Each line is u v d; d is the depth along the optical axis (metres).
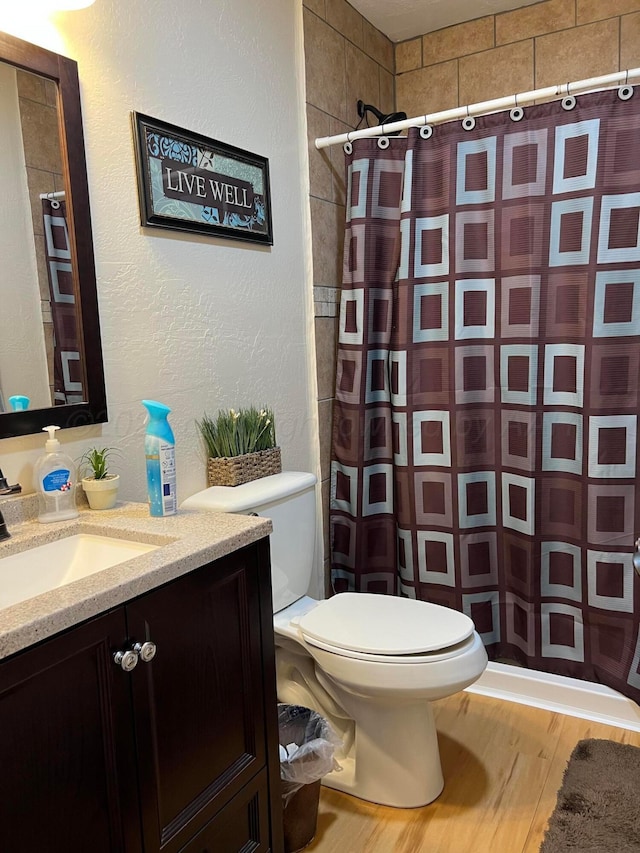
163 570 1.04
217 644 1.18
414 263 2.12
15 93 1.29
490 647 2.21
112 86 1.49
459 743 1.88
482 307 2.06
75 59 1.41
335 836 1.55
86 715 0.94
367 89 2.52
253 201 1.95
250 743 1.27
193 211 1.72
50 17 1.35
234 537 1.20
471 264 2.05
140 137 1.55
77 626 0.91
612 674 1.96
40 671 0.86
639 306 1.84
